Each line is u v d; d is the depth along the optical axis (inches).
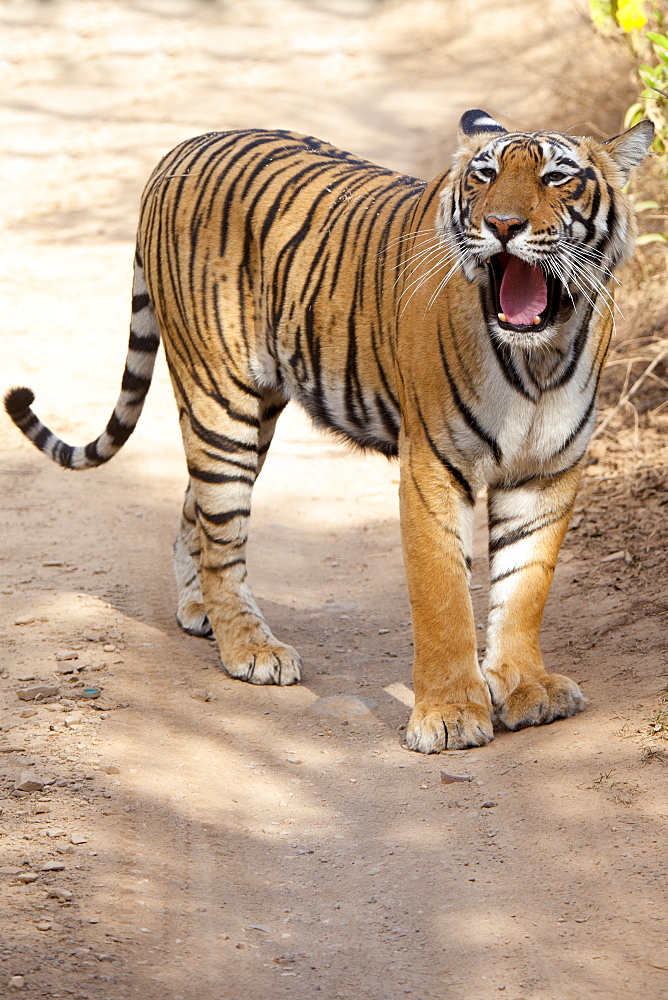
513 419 383.9
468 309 377.4
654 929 281.3
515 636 410.3
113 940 280.4
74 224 1219.9
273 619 507.8
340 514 631.2
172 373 479.2
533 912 294.0
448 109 1496.1
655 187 721.6
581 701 396.2
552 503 403.2
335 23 2022.6
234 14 2118.6
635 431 607.2
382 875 319.0
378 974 274.8
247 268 454.3
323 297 432.1
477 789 360.8
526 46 1605.6
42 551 557.6
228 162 466.0
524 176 361.1
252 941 289.1
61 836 324.5
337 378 437.1
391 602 526.3
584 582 496.4
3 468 671.1
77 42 1985.7
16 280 1043.3
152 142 1486.2
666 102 575.5
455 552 393.4
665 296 699.4
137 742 388.8
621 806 333.1
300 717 421.1
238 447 460.4
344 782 374.9
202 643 484.1
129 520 602.9
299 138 486.0
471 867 318.3
